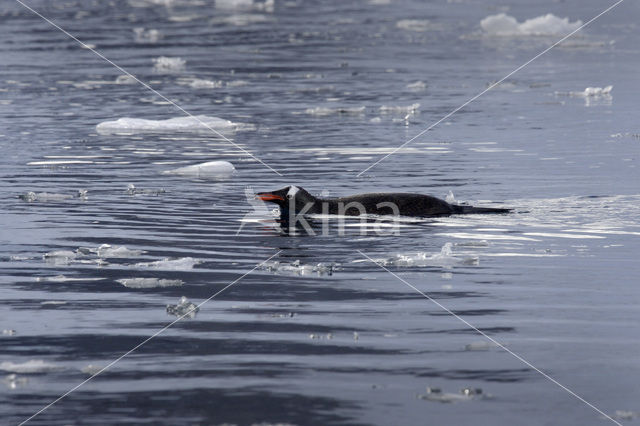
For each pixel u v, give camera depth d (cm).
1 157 4844
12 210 3572
